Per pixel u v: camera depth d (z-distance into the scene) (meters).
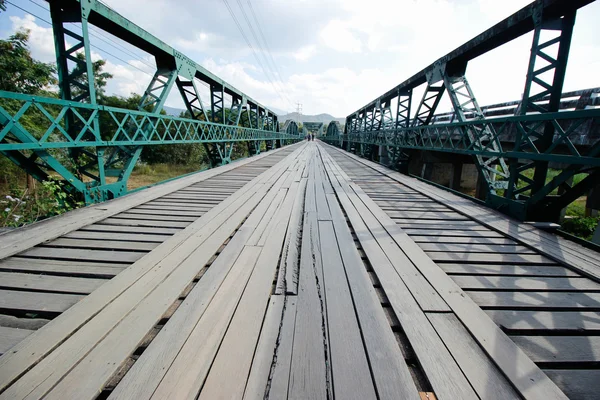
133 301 1.81
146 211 3.88
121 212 3.79
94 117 4.07
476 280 2.22
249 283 2.05
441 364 1.37
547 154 3.35
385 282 2.11
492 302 1.92
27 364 1.32
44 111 3.25
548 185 3.35
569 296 2.02
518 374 1.31
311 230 3.20
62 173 3.64
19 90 8.20
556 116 3.22
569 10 3.55
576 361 1.44
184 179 6.34
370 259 2.49
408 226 3.48
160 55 6.57
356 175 7.63
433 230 3.36
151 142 5.42
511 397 1.21
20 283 2.04
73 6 4.00
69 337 1.50
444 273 2.27
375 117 15.09
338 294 1.94
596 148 2.77
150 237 2.94
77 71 4.22
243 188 5.52
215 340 1.48
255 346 1.46
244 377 1.27
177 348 1.43
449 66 6.64
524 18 4.11
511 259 2.59
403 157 9.31
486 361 1.39
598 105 5.34
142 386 1.22
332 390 1.22
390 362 1.37
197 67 8.01
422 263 2.44
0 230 2.96
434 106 7.79
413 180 6.67
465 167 11.74
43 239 2.73
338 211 4.00
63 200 3.92
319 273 2.23
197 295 1.89
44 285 2.02
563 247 2.80
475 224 3.62
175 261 2.37
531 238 3.04
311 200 4.63
